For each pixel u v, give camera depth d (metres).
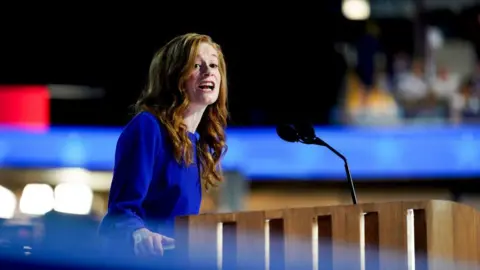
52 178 22.67
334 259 6.59
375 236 6.77
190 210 7.43
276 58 26.56
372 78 26.06
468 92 25.66
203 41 7.69
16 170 22.70
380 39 26.42
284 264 6.42
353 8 26.14
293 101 26.17
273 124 25.94
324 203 23.98
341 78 26.23
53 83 26.08
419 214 7.00
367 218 6.79
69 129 23.81
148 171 7.19
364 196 24.23
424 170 24.30
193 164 7.50
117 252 6.73
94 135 23.41
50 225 9.48
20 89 23.31
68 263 6.64
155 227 7.25
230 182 22.41
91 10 26.20
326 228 6.61
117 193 7.12
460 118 25.33
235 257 6.31
